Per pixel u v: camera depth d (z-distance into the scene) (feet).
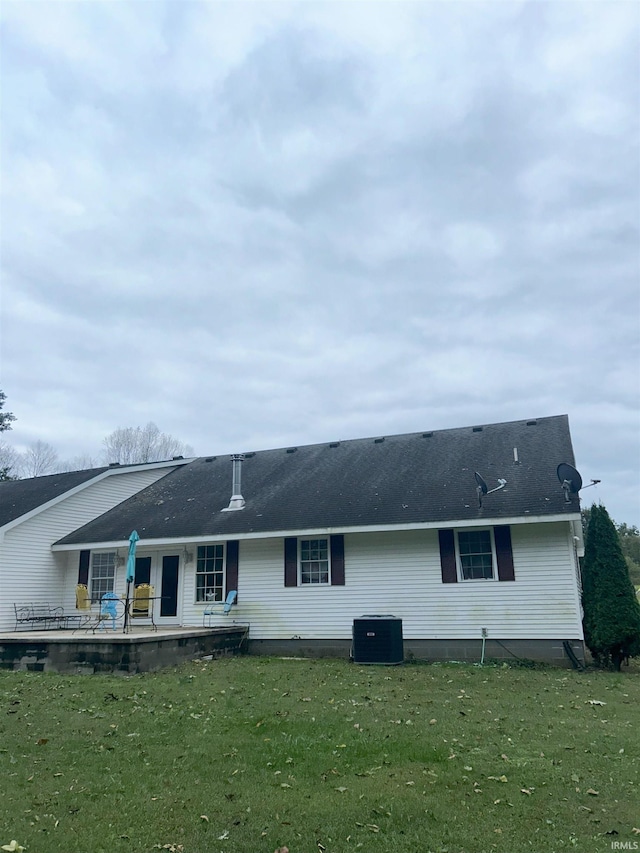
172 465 79.46
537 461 53.31
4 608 56.90
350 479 59.52
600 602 44.73
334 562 52.16
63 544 61.72
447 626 47.80
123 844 13.80
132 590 58.75
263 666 42.75
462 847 13.65
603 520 47.01
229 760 19.86
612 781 17.78
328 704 28.73
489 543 48.32
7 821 14.98
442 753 20.42
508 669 42.19
